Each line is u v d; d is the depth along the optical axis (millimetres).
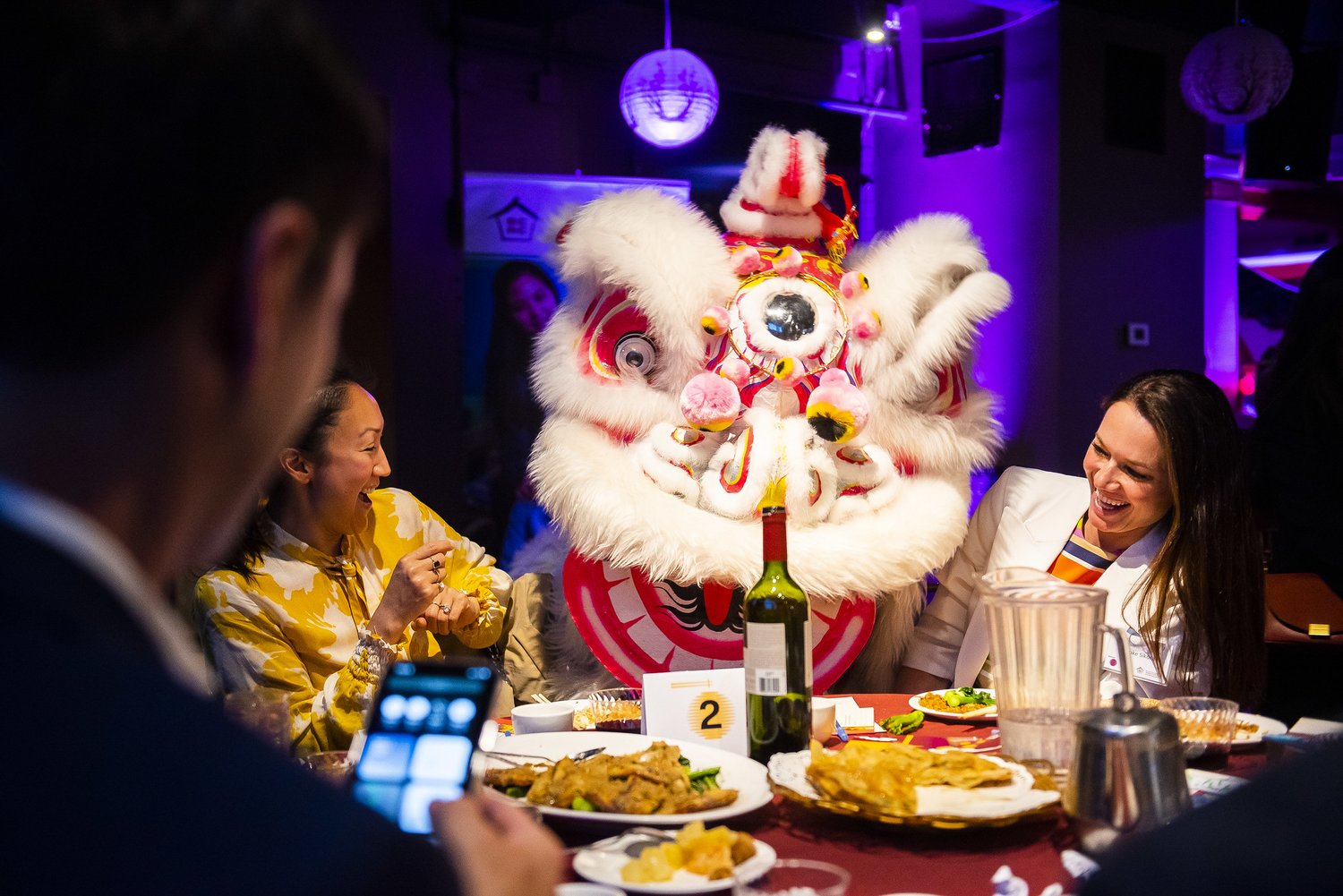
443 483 4973
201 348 458
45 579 378
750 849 1090
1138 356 6121
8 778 350
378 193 546
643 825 1196
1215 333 7477
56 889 344
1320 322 2834
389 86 4844
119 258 422
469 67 4980
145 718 375
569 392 2301
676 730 1590
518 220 4930
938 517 2322
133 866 352
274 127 455
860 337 2350
